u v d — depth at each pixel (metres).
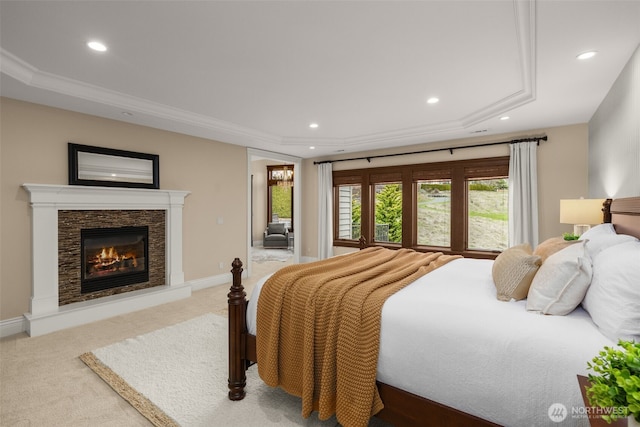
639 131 2.28
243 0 1.80
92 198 3.60
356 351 1.59
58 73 2.79
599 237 2.03
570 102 3.38
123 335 3.10
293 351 1.83
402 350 1.50
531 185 4.38
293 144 5.40
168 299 4.18
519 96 3.31
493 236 4.93
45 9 1.87
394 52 2.43
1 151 3.05
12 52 2.42
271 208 10.69
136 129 4.05
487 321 1.42
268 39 2.24
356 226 6.45
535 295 1.54
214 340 2.98
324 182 6.56
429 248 5.42
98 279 3.75
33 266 3.19
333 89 3.18
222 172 5.18
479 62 2.59
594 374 1.10
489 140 4.81
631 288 1.22
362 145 5.50
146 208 4.11
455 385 1.36
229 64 2.63
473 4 1.85
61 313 3.24
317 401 1.75
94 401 2.05
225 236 5.24
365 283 1.95
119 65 2.64
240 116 4.12
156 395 2.11
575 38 2.17
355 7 1.88
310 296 1.81
